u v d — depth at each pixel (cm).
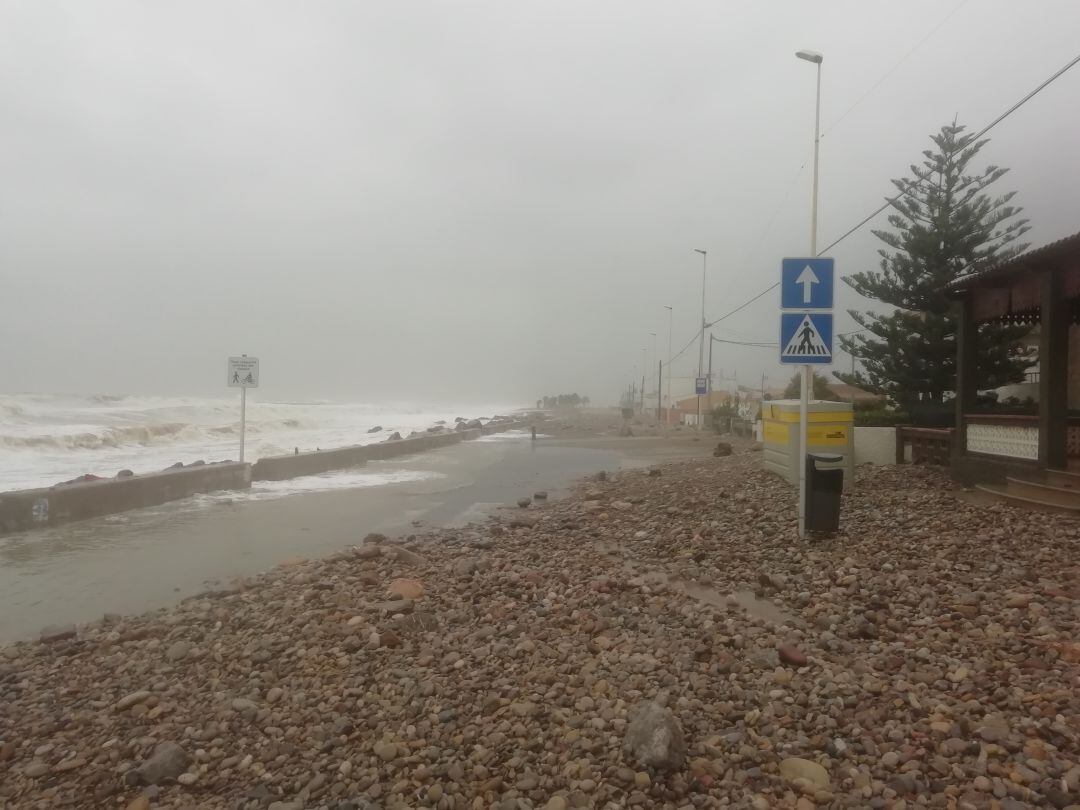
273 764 428
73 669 601
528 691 506
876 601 639
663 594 722
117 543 1110
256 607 737
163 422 4706
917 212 2081
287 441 3941
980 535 814
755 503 1200
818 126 1115
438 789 386
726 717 450
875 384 2181
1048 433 991
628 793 374
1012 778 355
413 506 1498
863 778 369
